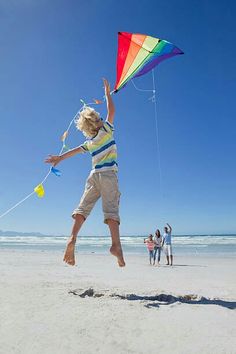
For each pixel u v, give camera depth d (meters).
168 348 3.15
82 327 3.55
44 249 30.11
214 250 28.67
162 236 15.41
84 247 35.28
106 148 4.12
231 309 4.39
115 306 4.34
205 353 3.07
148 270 12.00
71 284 6.09
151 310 4.22
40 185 4.89
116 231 3.97
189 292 6.07
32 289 5.21
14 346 3.10
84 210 4.13
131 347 3.16
